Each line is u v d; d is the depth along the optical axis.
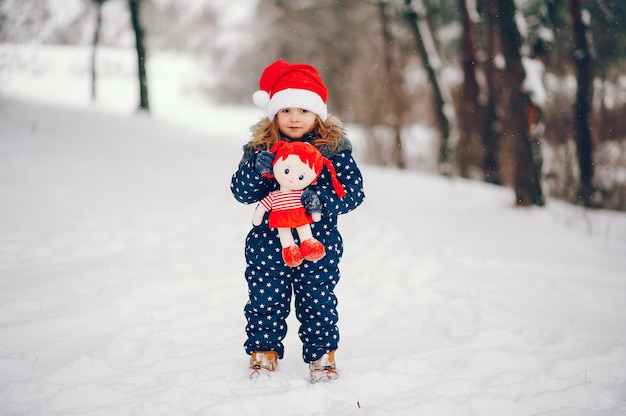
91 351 3.09
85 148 11.27
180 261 5.08
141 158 11.62
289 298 2.85
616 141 11.01
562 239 7.20
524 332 3.58
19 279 4.35
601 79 11.28
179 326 3.56
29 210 6.62
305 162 2.60
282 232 2.65
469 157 14.46
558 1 10.89
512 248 6.42
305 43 27.34
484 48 14.29
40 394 2.58
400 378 2.85
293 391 2.58
